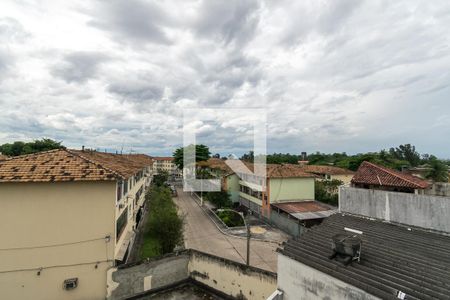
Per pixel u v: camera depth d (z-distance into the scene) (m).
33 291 8.30
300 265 5.27
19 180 7.97
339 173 30.42
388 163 35.50
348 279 4.32
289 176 21.09
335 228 6.57
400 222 6.32
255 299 8.11
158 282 9.56
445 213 5.58
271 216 20.27
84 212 8.88
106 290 8.91
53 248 8.50
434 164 25.69
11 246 8.16
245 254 14.38
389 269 4.41
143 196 23.38
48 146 34.09
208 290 9.54
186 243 16.06
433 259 4.57
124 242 11.87
